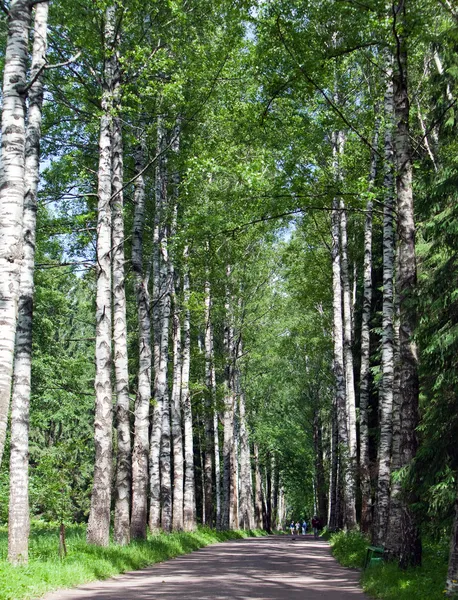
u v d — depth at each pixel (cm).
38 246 2273
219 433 5300
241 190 1670
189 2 1938
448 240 1235
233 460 4681
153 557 1805
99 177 1802
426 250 1698
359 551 1869
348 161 2014
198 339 4181
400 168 1432
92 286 3341
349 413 2705
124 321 1944
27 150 1400
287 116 1633
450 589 919
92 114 1862
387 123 1672
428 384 1490
